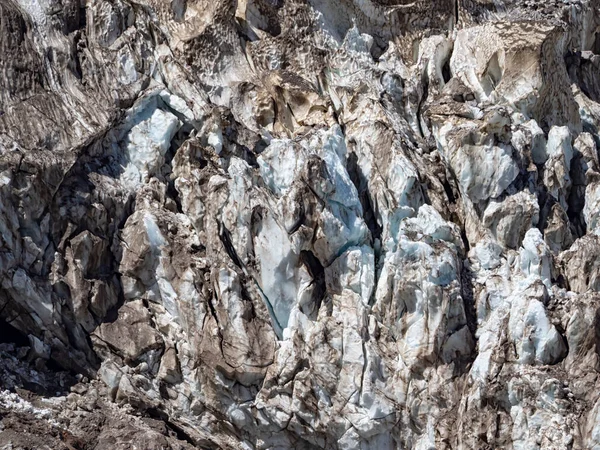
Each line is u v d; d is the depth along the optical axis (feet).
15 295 47.29
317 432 46.91
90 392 47.50
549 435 44.47
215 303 47.60
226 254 48.06
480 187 51.83
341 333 47.34
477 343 47.88
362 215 50.49
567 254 50.39
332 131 51.29
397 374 47.50
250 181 48.78
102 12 54.54
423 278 47.47
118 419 46.37
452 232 50.24
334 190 48.83
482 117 52.37
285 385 46.83
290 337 47.55
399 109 55.72
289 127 55.21
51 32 53.42
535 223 51.85
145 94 52.44
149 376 47.98
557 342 46.11
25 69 51.80
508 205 51.34
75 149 49.62
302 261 48.47
